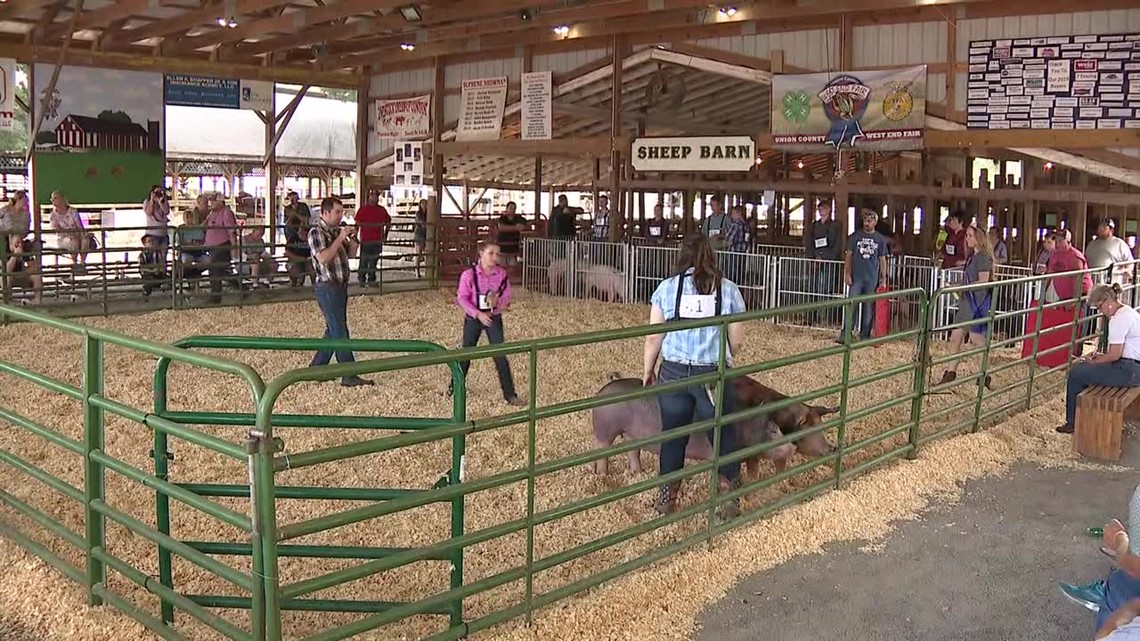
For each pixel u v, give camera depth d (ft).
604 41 50.96
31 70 51.62
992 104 39.04
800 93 43.83
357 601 12.12
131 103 55.26
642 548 15.96
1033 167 44.91
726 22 45.11
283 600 11.05
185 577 14.61
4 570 14.21
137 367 29.96
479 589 12.25
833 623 13.48
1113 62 36.29
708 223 46.55
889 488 18.88
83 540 13.48
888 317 36.78
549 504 17.95
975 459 21.16
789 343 36.11
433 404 25.71
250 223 70.49
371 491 11.93
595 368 30.89
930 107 40.60
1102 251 35.83
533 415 12.69
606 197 59.26
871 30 41.98
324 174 76.89
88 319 39.50
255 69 59.57
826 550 16.11
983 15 38.99
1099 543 16.49
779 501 17.51
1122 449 22.13
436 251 52.47
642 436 18.34
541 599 13.14
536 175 62.59
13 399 25.05
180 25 49.03
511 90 55.31
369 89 64.08
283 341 13.43
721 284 15.97
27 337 34.91
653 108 56.39
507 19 48.91
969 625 13.52
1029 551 16.15
